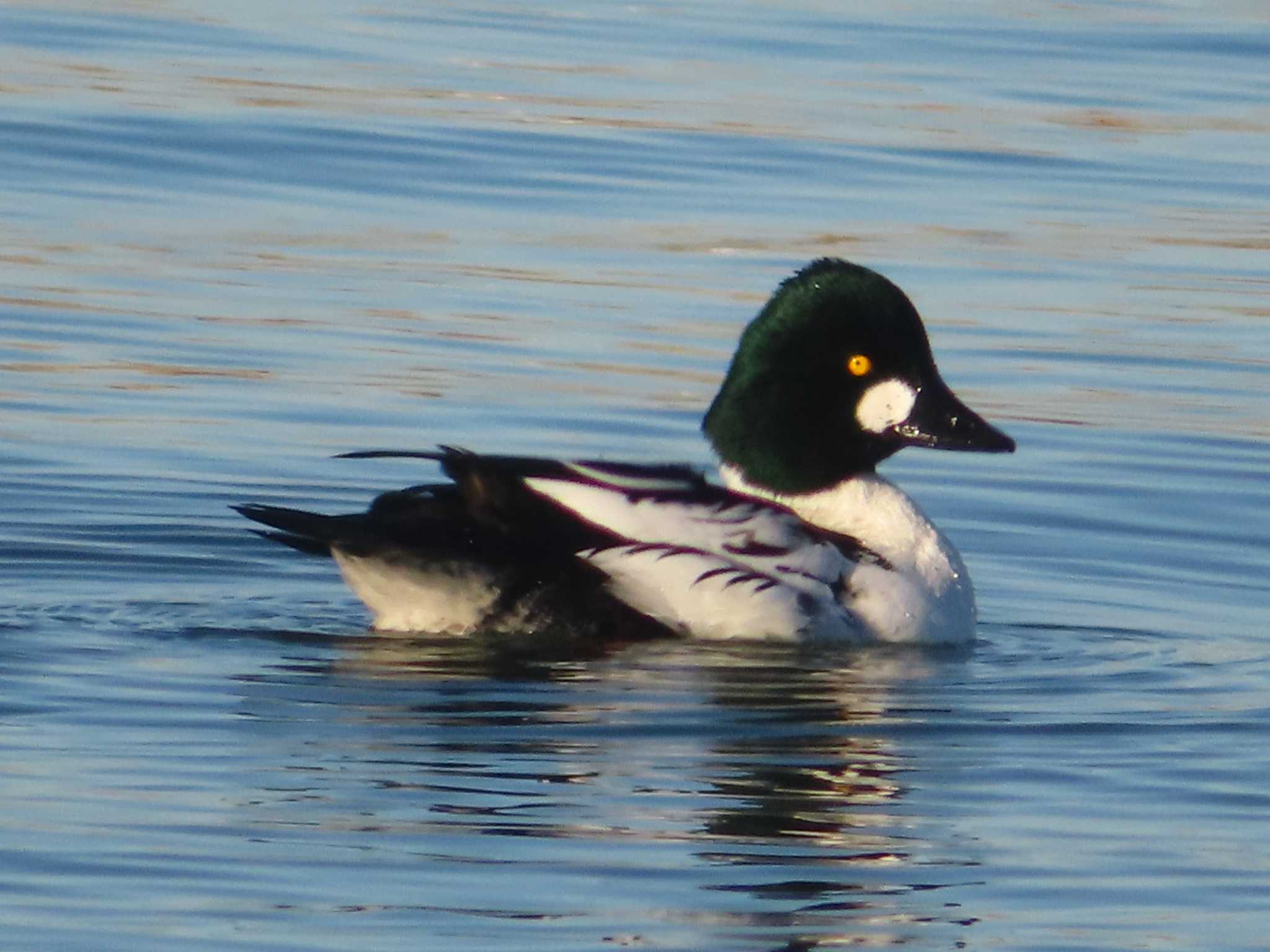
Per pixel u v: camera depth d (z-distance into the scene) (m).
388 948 8.81
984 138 24.08
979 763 10.95
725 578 12.55
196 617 12.89
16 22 26.31
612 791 10.40
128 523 14.52
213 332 18.03
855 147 23.58
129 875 9.37
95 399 16.62
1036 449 16.44
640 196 21.81
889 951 8.97
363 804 10.14
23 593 13.23
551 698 11.57
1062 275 20.16
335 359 17.66
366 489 15.36
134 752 10.66
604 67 26.08
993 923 9.25
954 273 20.03
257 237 20.30
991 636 13.12
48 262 19.30
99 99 23.53
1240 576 14.31
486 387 17.25
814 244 20.66
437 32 27.36
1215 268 20.48
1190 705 11.91
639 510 12.63
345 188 21.70
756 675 12.10
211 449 15.87
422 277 19.50
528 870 9.54
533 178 22.23
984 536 14.93
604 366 17.73
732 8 29.47
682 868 9.62
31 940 8.80
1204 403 17.39
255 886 9.30
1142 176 23.12
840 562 12.89
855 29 28.48
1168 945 9.09
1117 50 27.95
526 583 12.38
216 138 22.69
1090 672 12.47
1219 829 10.23
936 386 13.40
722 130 23.91
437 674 11.91
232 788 10.25
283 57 25.73
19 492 14.88
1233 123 25.05
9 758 10.53
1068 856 9.91
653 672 12.07
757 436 13.40
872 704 11.76
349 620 12.93
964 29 28.67
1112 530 15.06
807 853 9.83
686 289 19.44
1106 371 17.98
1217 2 30.86
